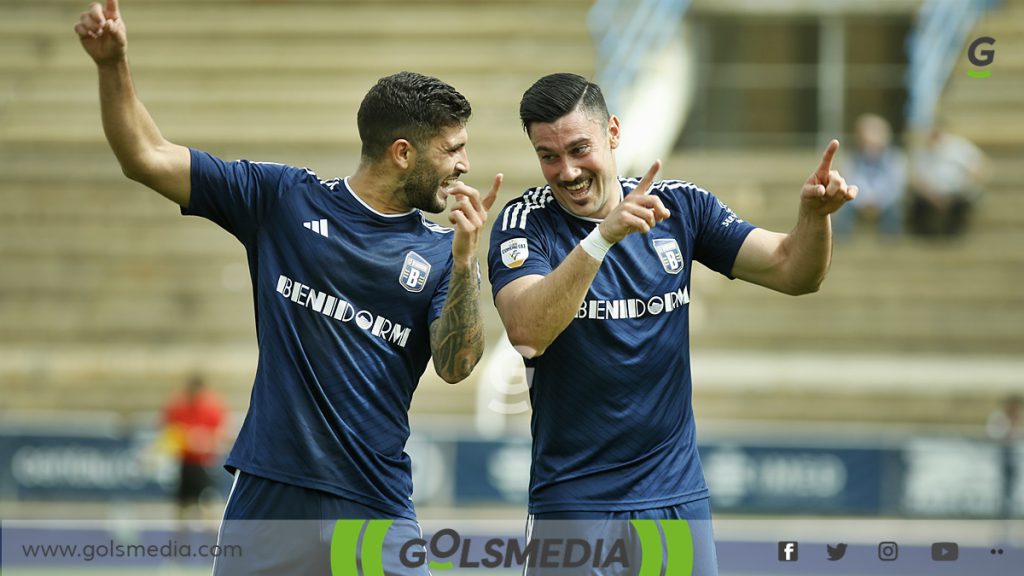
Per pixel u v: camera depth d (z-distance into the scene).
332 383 15.54
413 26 68.00
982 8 64.12
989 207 57.91
